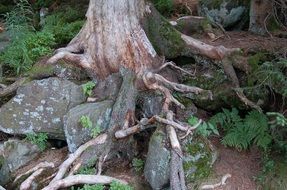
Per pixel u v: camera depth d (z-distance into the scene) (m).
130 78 2.58
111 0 2.57
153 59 2.69
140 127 2.45
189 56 2.82
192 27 3.14
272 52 2.65
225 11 3.19
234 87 2.60
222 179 2.30
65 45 3.07
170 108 2.53
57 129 2.63
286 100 2.48
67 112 2.59
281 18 2.97
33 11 3.82
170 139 2.27
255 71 2.55
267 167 2.32
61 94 2.63
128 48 2.62
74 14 3.55
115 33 2.60
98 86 2.68
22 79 2.72
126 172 2.46
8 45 3.05
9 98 2.78
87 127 2.49
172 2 3.55
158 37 2.79
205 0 3.33
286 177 2.25
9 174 2.53
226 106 2.65
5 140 2.71
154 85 2.57
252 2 3.02
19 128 2.66
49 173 2.45
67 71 2.70
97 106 2.55
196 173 2.29
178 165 2.20
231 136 2.47
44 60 2.79
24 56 2.81
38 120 2.64
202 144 2.36
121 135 2.45
